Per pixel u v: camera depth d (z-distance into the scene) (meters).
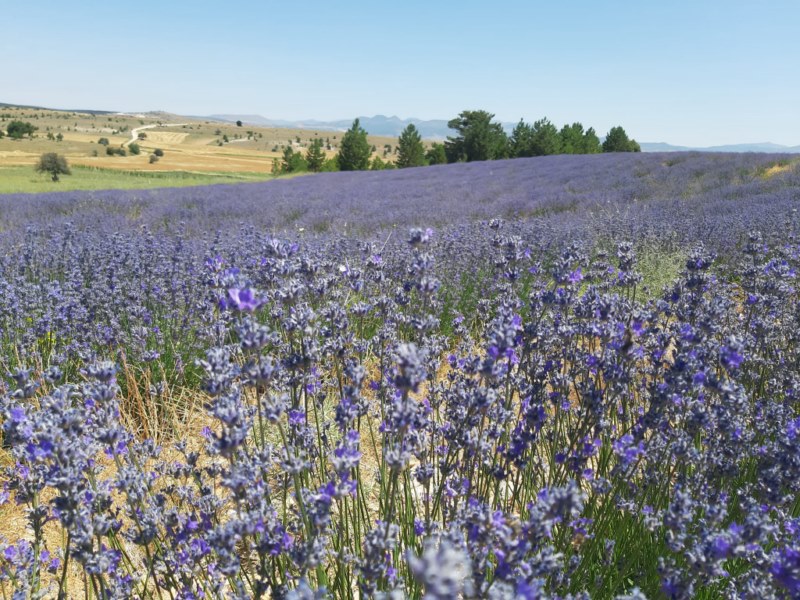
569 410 3.12
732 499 2.69
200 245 8.95
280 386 3.09
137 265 6.41
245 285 2.00
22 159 69.81
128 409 4.16
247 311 2.02
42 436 1.77
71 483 1.79
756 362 3.67
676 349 3.00
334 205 17.03
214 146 140.00
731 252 7.93
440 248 7.59
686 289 3.65
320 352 3.08
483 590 1.58
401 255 6.43
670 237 8.71
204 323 4.73
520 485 2.75
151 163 73.00
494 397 2.12
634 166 23.77
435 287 2.65
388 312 3.49
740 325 4.20
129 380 4.20
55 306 4.91
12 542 2.92
